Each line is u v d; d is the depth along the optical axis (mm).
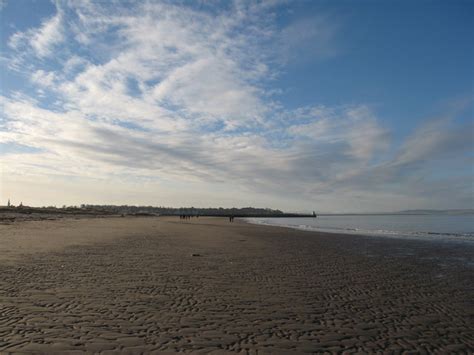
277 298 10094
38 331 6867
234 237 33000
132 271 13586
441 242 29141
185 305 9078
